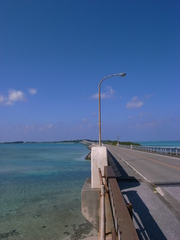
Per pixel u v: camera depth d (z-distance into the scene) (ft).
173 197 27.89
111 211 21.01
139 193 29.96
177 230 18.34
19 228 35.63
